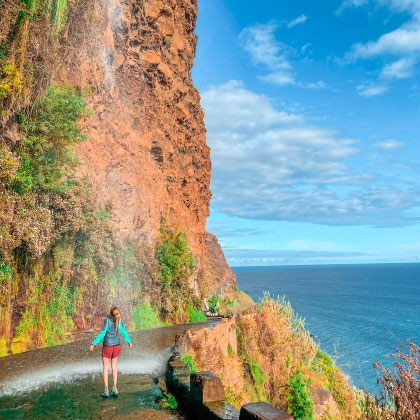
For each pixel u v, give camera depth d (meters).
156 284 24.22
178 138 32.66
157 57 26.42
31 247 12.45
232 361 18.61
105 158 20.86
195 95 38.34
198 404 6.15
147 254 23.27
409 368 5.38
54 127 14.02
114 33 22.08
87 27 18.64
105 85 21.03
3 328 12.29
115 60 22.05
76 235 15.86
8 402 7.34
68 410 6.86
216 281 44.50
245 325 22.98
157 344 15.16
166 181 29.94
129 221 22.52
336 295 168.75
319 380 24.36
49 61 14.13
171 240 27.53
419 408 5.12
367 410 6.13
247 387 19.22
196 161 37.81
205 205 41.62
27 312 13.38
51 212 13.80
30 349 13.10
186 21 33.94
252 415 4.43
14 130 12.97
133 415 6.61
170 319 24.53
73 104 14.82
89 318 16.81
